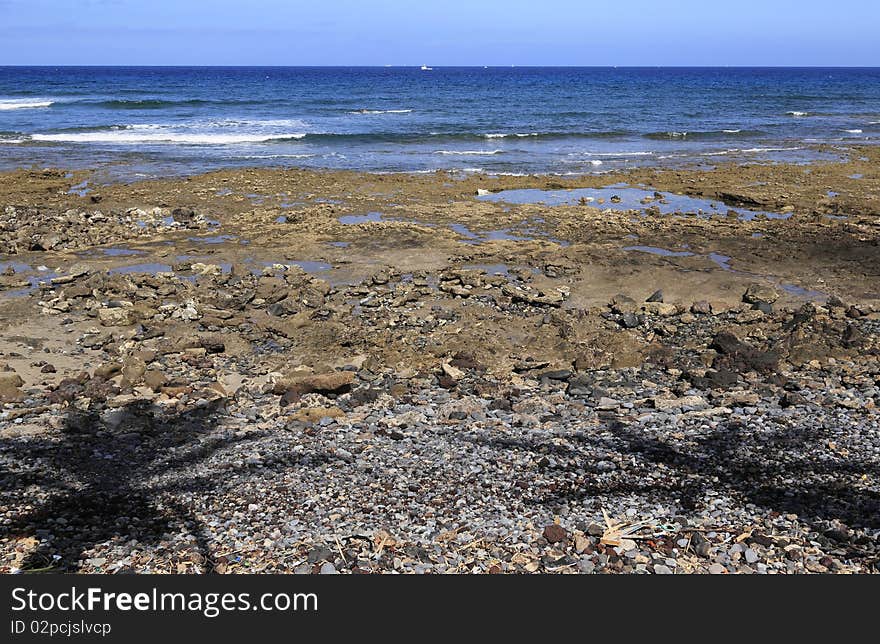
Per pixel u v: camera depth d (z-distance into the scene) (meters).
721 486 7.56
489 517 6.92
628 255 17.27
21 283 14.67
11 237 18.14
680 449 8.48
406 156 32.72
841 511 7.02
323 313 13.41
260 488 7.49
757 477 7.77
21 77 130.25
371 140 38.09
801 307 13.82
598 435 8.90
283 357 11.64
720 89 104.69
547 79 148.25
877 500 7.22
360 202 22.66
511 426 9.23
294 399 9.97
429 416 9.55
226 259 16.91
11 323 12.73
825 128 47.25
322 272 16.03
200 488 7.52
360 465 8.03
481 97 79.69
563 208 22.00
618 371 11.32
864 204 22.45
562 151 34.94
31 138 36.81
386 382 10.77
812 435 8.85
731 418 9.44
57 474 7.84
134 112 53.88
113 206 21.84
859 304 14.24
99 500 7.28
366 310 13.69
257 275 15.77
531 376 11.12
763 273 16.14
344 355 11.71
